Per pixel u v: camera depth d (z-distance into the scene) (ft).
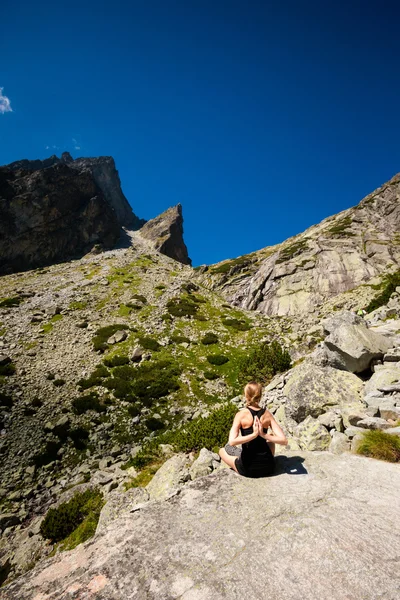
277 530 12.36
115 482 35.96
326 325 47.65
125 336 101.19
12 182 324.19
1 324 107.14
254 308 163.63
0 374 75.20
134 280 178.09
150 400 67.77
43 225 314.14
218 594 9.48
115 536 13.44
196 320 123.03
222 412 40.73
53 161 570.46
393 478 16.15
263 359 63.21
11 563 30.07
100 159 579.07
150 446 41.11
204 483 17.25
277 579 9.86
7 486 43.98
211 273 221.66
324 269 159.63
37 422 59.41
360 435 21.59
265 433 17.35
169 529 13.34
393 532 11.60
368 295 116.57
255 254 272.31
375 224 196.03
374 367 34.06
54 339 98.53
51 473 47.19
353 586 9.21
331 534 11.74
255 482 16.80
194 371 81.82
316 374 35.29
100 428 58.39
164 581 10.24
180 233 485.15
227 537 12.30
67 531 31.63
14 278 215.10
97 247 334.44
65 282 178.70
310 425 26.48
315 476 16.88
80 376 78.18
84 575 11.03
